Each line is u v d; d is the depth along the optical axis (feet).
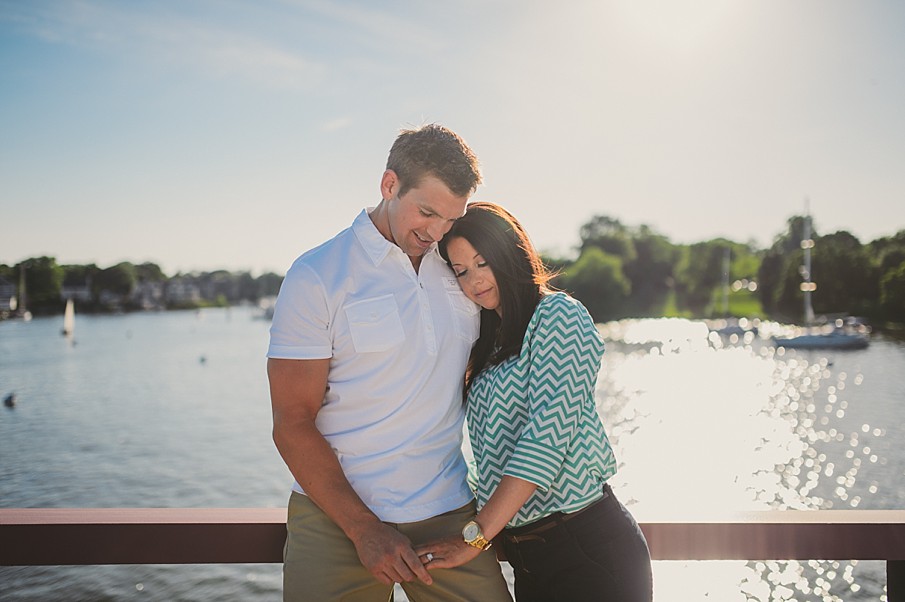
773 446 64.80
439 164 5.81
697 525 6.37
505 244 6.32
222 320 417.69
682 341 189.16
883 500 48.47
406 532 6.04
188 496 54.34
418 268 6.48
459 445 6.51
